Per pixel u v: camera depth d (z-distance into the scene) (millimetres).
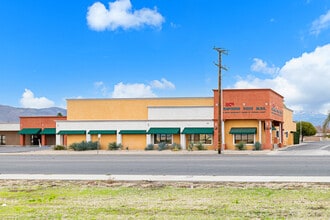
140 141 52844
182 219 8930
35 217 9281
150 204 10938
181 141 51375
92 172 20219
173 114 53656
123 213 9711
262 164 23156
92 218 9125
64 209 10297
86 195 12758
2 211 10078
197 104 55438
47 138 74000
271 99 50281
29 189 14320
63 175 18344
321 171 19016
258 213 9578
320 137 118250
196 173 18938
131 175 18094
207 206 10547
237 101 49844
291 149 50625
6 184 15695
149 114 54438
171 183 15273
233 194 12562
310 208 10148
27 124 74250
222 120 50469
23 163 26969
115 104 57938
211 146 50688
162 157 33188
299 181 15086
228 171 19594
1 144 77625
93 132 54000
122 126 53281
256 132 49594
